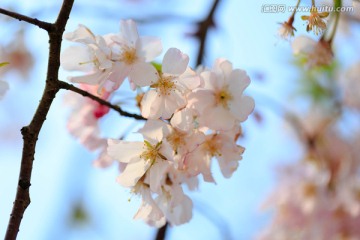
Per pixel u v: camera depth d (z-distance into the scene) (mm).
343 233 949
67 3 615
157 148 643
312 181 989
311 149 1009
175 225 679
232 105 651
